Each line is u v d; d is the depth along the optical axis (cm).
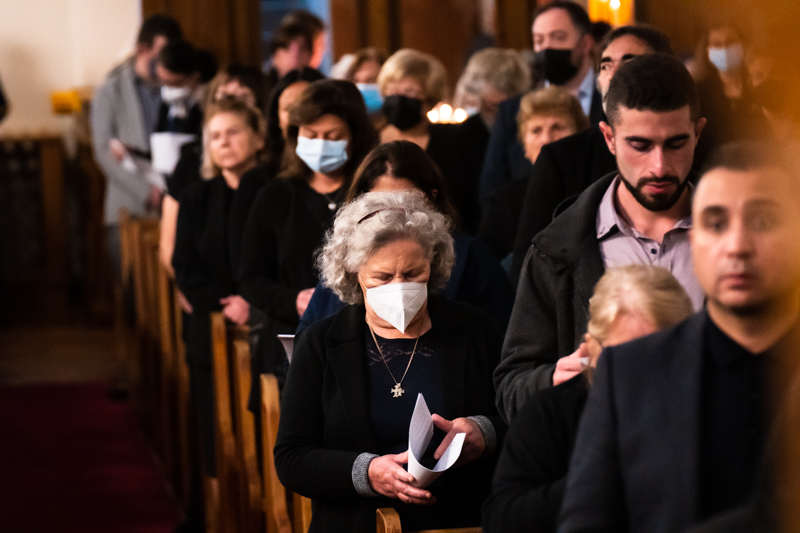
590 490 242
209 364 709
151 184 1332
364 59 1074
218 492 663
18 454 1009
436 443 389
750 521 199
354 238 389
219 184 739
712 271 229
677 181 356
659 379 241
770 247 224
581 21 768
